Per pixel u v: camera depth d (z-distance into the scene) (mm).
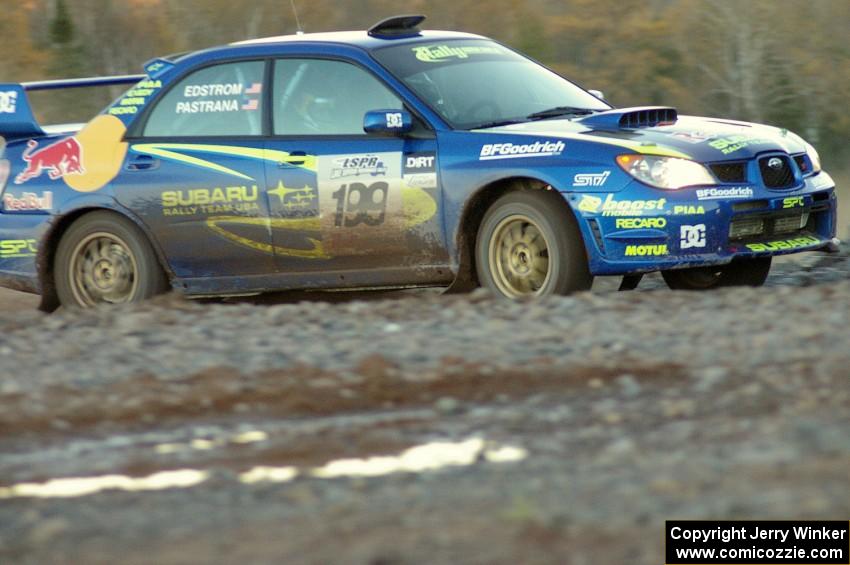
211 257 30188
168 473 16766
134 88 31422
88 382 21625
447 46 30391
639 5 158250
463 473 15602
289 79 29781
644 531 12898
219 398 20297
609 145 26234
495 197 27781
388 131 27656
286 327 24609
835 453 14734
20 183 31969
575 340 21891
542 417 18109
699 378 19234
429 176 27609
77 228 31328
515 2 156125
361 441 17531
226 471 16625
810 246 27516
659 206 25781
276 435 18281
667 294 25109
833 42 149500
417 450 16938
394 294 33406
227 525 14117
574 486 14547
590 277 26641
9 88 32281
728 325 22219
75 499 15758
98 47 168875
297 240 29188
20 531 14500
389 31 31031
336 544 13180
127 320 25984
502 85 29703
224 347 23266
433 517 13797
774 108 150500
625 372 19938
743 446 15469
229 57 30594
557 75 31328
